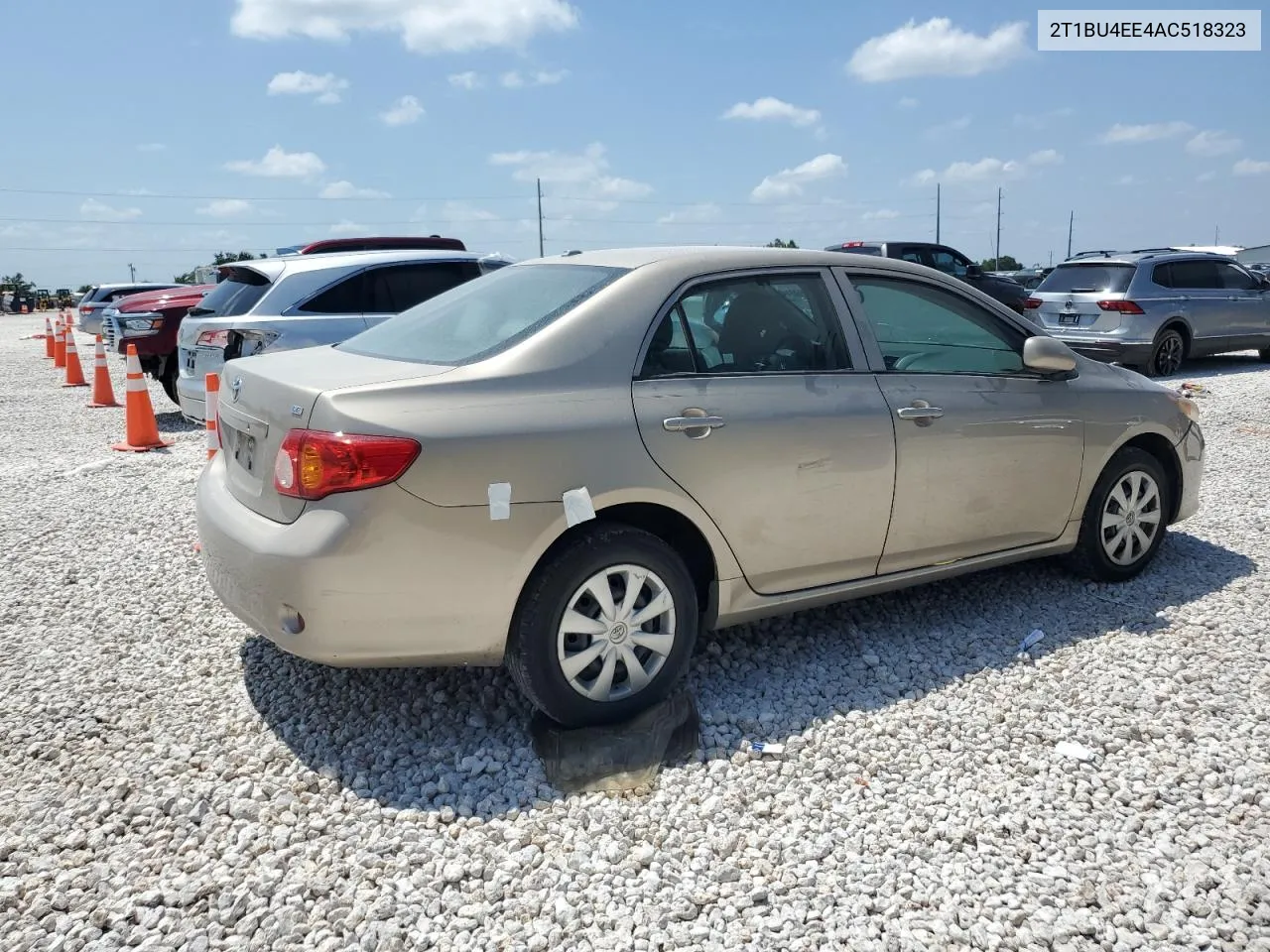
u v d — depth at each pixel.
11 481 7.23
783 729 3.54
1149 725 3.57
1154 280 13.18
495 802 3.09
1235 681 3.89
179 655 4.12
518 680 3.35
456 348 3.55
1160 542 5.05
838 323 4.00
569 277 3.83
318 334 7.76
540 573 3.27
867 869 2.81
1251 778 3.23
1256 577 5.03
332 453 3.04
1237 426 9.24
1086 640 4.28
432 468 3.07
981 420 4.22
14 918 2.58
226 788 3.16
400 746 3.42
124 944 2.50
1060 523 4.65
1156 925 2.60
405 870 2.78
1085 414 4.60
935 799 3.14
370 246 10.52
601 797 3.12
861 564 4.03
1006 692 3.82
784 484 3.70
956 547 4.30
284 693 3.79
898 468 3.98
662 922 2.60
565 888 2.72
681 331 3.63
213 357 7.98
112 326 11.91
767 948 2.51
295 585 3.07
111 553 5.42
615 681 3.48
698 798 3.13
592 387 3.38
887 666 4.03
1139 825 3.01
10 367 17.69
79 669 3.99
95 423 10.57
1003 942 2.54
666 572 3.46
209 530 3.47
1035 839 2.96
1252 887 2.73
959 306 4.39
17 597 4.75
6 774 3.23
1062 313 13.62
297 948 2.49
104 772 3.26
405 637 3.15
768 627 4.39
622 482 3.34
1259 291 14.12
